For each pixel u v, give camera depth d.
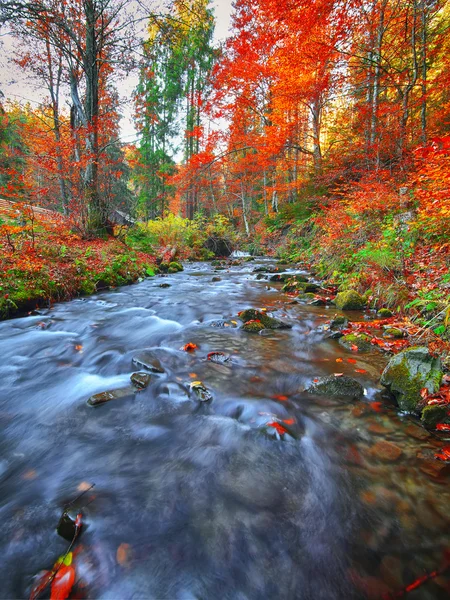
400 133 8.42
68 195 10.41
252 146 15.94
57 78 15.34
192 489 1.78
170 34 11.64
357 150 10.24
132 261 9.59
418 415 2.46
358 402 2.68
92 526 1.52
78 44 10.53
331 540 1.48
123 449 2.12
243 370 3.30
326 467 1.95
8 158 10.70
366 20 9.26
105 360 3.59
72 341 4.22
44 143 9.92
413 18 8.34
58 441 2.21
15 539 1.46
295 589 1.27
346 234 8.16
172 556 1.39
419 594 1.24
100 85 13.75
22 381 3.11
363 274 6.29
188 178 19.09
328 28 9.40
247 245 19.73
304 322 5.02
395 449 2.11
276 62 13.72
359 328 4.50
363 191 7.95
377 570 1.34
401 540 1.48
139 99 14.95
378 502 1.70
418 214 5.43
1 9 8.86
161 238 15.93
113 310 5.86
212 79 18.03
